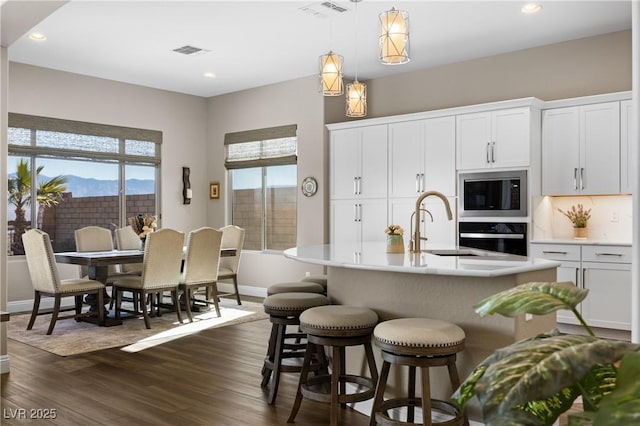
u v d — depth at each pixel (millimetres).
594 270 5203
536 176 5641
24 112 6746
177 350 4805
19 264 6750
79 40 5828
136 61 6664
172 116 8352
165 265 5840
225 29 5469
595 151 5367
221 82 7773
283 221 7887
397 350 2551
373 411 2719
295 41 5844
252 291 8156
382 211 6707
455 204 6117
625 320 5031
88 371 4160
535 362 965
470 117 5977
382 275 3275
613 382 1147
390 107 7199
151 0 4730
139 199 8023
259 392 3666
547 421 1174
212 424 3094
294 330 5684
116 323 5914
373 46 6008
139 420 3156
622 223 5543
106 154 7566
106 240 6887
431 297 3043
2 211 4082
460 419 2578
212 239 6215
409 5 4781
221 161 8609
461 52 6184
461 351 2686
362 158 6895
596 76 5598
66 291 5527
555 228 5984
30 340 5168
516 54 6129
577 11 4938
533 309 1120
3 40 4035
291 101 7637
